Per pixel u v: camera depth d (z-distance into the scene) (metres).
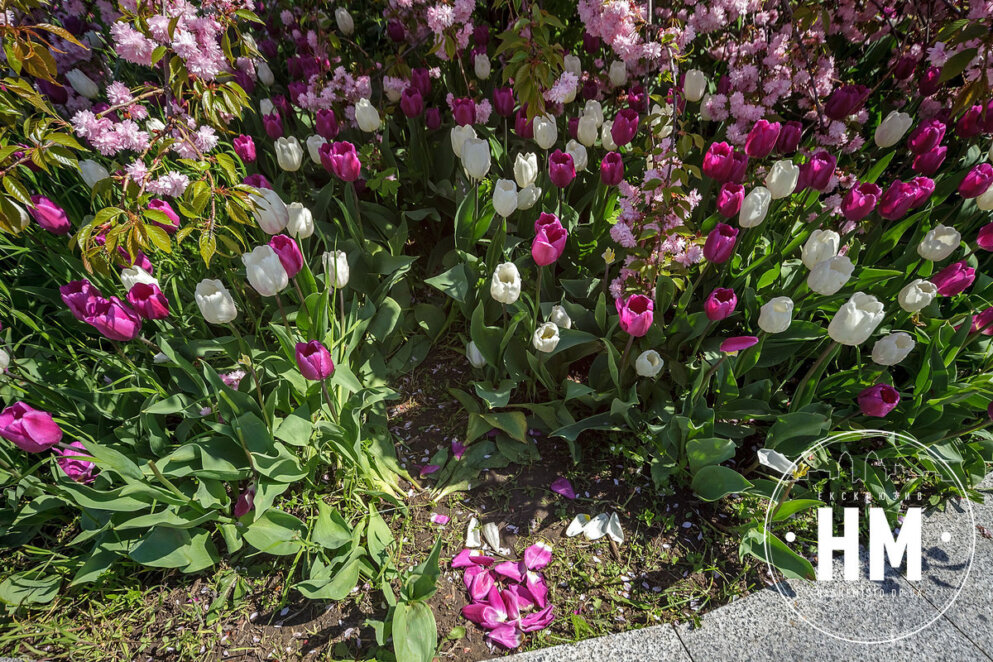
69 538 2.30
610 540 2.33
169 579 2.19
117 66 3.28
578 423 2.50
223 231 2.60
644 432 2.54
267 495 2.04
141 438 2.32
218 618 2.09
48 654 2.00
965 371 2.72
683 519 2.39
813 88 2.95
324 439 2.29
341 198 3.34
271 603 2.12
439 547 2.07
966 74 2.52
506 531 2.37
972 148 3.14
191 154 2.03
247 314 2.85
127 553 2.04
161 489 1.96
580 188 3.34
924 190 2.35
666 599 2.15
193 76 1.99
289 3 3.80
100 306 1.87
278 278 1.99
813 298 2.57
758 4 2.86
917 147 2.62
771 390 2.52
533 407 2.59
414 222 3.54
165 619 2.09
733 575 2.21
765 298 2.65
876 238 2.85
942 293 2.21
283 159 2.60
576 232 3.05
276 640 2.03
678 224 2.35
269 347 2.70
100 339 2.55
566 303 2.60
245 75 3.25
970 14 2.70
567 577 2.22
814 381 2.34
